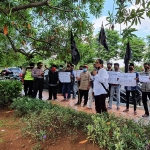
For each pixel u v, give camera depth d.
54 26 7.62
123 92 9.62
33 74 9.05
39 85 9.16
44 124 4.60
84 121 4.51
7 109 7.23
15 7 4.27
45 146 4.14
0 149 4.23
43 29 7.79
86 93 8.57
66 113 4.89
